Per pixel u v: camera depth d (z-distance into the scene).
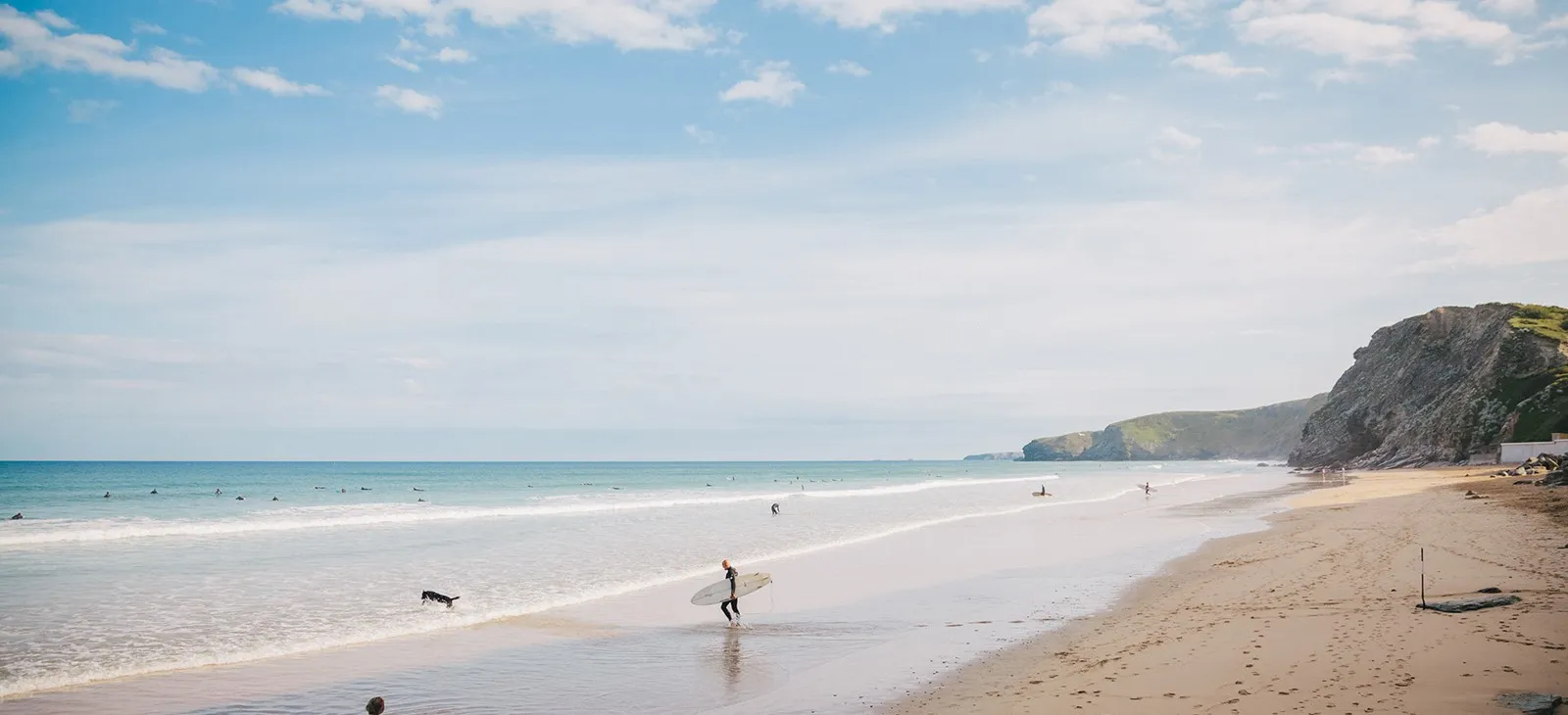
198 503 62.34
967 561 30.02
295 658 16.78
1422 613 15.37
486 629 19.47
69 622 19.77
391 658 16.78
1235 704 10.98
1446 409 105.25
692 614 21.16
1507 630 13.50
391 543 36.34
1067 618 19.22
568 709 13.50
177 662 16.39
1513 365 99.06
